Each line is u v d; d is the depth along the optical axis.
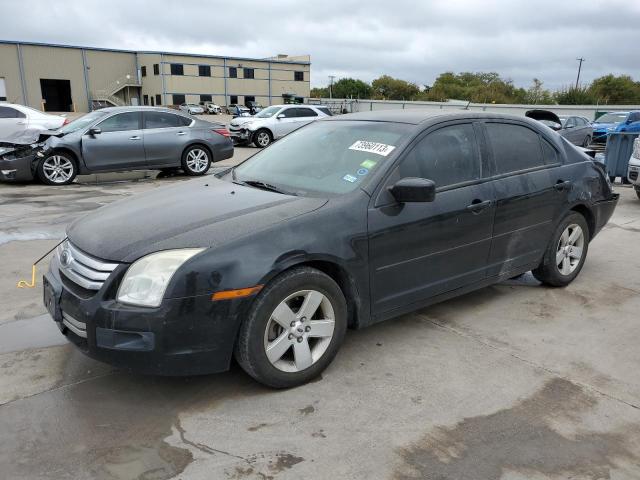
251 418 2.85
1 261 5.44
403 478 2.44
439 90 95.06
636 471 2.51
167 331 2.71
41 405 2.93
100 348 2.77
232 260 2.80
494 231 4.02
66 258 3.10
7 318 4.06
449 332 3.94
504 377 3.32
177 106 65.75
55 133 10.65
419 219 3.50
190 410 2.92
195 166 12.07
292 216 3.08
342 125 4.16
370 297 3.38
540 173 4.39
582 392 3.17
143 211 3.33
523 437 2.74
